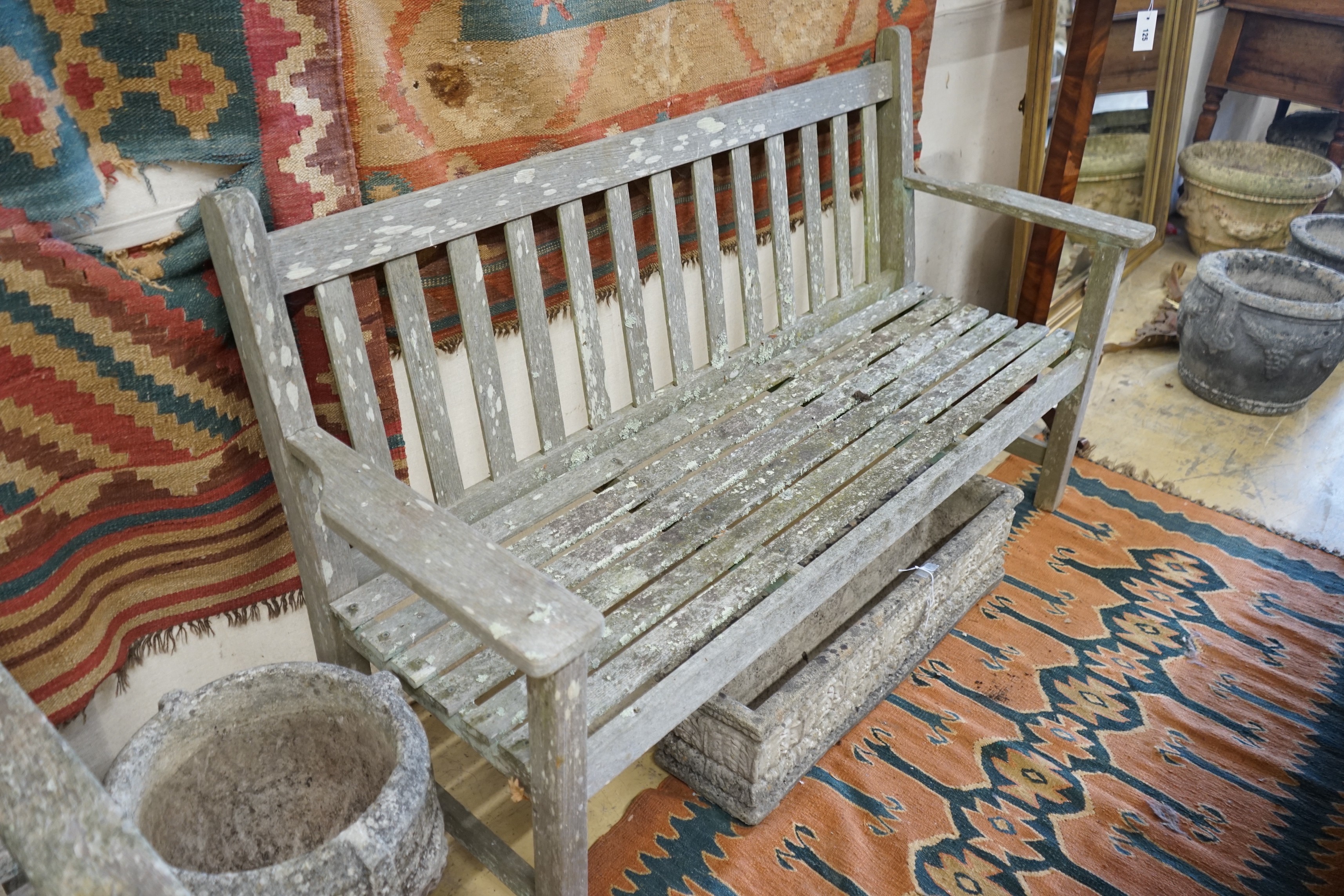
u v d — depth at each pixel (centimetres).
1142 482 267
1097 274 216
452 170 152
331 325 141
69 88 115
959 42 261
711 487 172
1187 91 374
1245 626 219
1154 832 171
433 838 128
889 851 166
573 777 122
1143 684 203
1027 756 185
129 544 139
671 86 179
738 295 234
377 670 170
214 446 140
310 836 149
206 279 133
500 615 105
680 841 167
